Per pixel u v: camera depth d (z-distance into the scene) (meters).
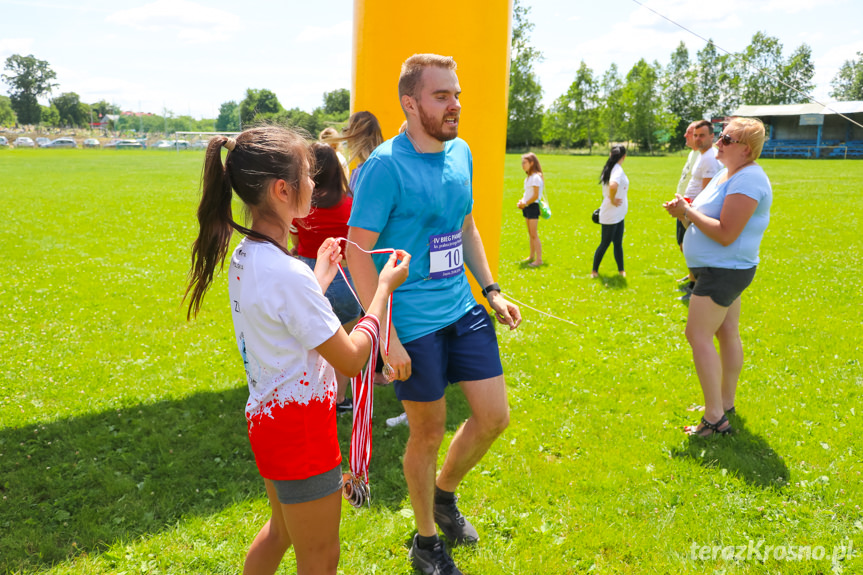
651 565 2.93
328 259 2.22
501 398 2.80
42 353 5.73
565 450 4.01
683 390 4.89
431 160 2.68
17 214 15.32
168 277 8.86
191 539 3.12
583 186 23.62
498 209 6.05
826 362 5.43
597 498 3.46
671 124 76.75
